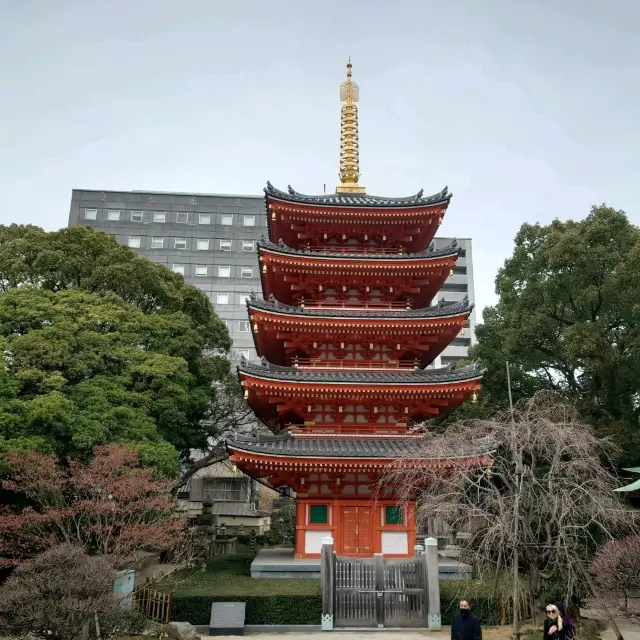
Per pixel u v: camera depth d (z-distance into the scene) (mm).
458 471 22438
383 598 23391
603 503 20188
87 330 32250
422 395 30469
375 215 33969
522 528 20297
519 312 39312
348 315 31062
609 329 37188
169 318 39312
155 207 85062
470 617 15797
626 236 36250
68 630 16406
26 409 25766
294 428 31125
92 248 39188
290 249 32125
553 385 40281
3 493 25703
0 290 36656
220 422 46000
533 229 42469
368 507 29453
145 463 27891
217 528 48469
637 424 35969
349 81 40875
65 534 21516
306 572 27797
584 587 21047
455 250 32125
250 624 22969
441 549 34344
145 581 25812
